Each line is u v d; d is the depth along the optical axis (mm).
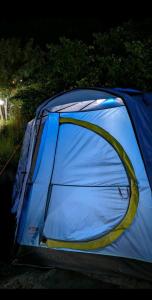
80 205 3910
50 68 10148
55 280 3531
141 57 8133
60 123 4160
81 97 4219
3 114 11242
